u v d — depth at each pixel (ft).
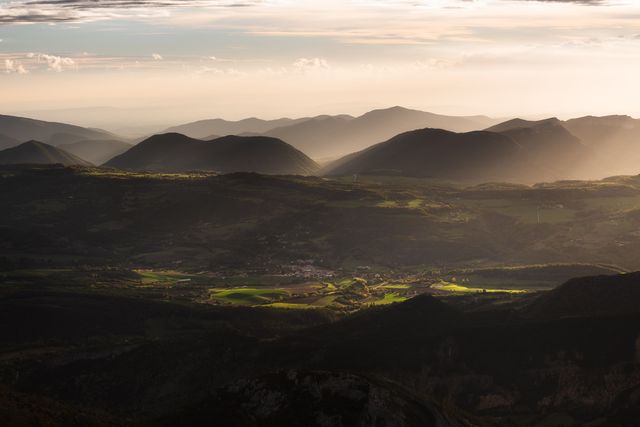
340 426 498.69
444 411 557.33
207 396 568.82
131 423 579.89
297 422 507.30
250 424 515.09
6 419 510.58
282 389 536.01
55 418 540.52
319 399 520.83
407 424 513.04
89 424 552.82
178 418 550.36
